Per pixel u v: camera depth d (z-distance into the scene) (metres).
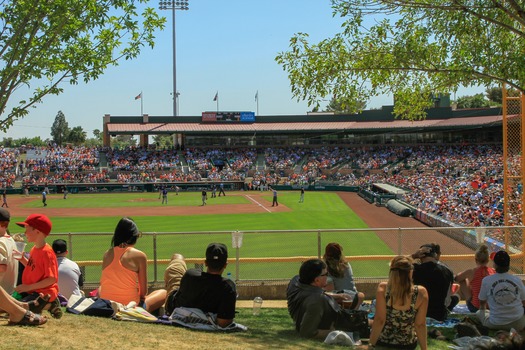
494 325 9.21
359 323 8.62
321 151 90.56
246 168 85.62
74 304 8.88
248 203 56.62
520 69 12.99
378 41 14.11
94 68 13.04
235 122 93.00
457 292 12.62
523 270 14.63
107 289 9.09
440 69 14.00
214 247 8.48
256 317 10.84
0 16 11.59
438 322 9.78
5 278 8.25
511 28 11.65
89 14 12.35
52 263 8.07
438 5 12.73
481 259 10.90
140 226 38.12
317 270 8.54
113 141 194.75
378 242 22.97
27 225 7.94
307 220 40.59
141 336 7.43
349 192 71.56
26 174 80.00
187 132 89.62
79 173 80.50
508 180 17.31
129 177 79.50
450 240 19.06
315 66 14.23
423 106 16.08
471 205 37.59
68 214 46.88
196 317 8.37
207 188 79.19
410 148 84.56
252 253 20.62
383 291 7.59
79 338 7.05
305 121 92.44
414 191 53.56
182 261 10.40
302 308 8.50
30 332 7.09
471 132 81.50
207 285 8.45
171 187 78.31
